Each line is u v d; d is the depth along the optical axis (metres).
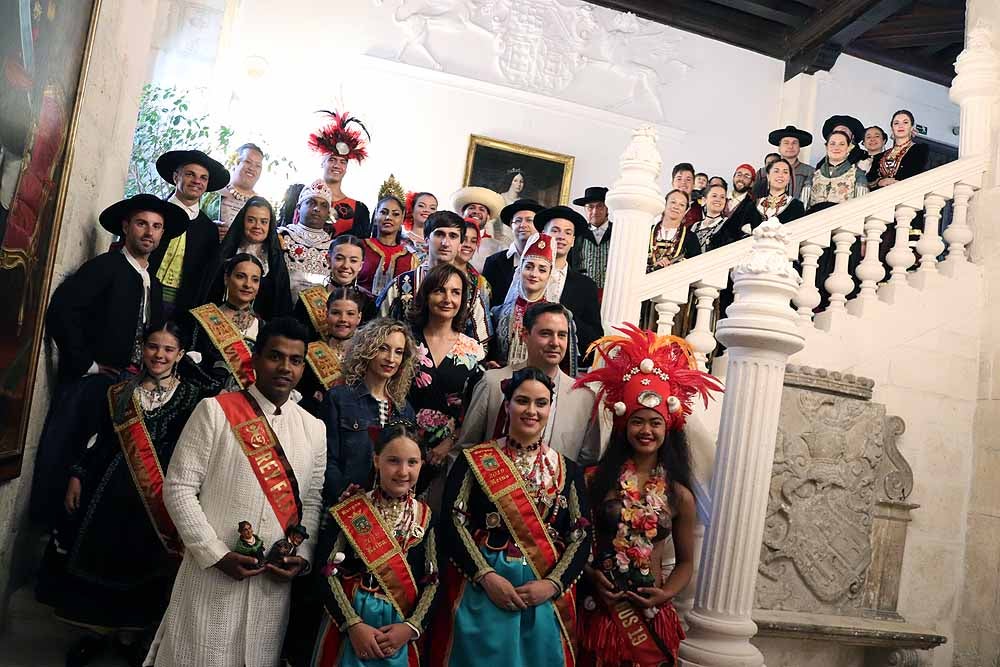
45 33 3.27
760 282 3.69
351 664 2.82
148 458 3.62
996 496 5.18
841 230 5.17
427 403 3.76
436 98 9.60
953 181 5.54
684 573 3.29
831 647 4.61
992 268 5.49
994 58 5.75
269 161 8.81
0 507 3.58
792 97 10.39
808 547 4.55
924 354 5.31
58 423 3.93
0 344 3.20
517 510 3.06
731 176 10.35
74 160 4.20
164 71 8.46
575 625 3.10
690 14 10.26
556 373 3.60
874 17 9.34
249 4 9.09
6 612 3.79
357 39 9.43
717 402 4.53
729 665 3.49
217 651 2.84
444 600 3.05
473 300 4.23
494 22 9.84
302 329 3.07
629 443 3.38
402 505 3.03
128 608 3.57
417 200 6.56
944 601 5.23
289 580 2.96
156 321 4.41
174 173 5.13
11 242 3.19
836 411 4.66
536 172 9.80
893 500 4.96
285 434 3.05
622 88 10.17
